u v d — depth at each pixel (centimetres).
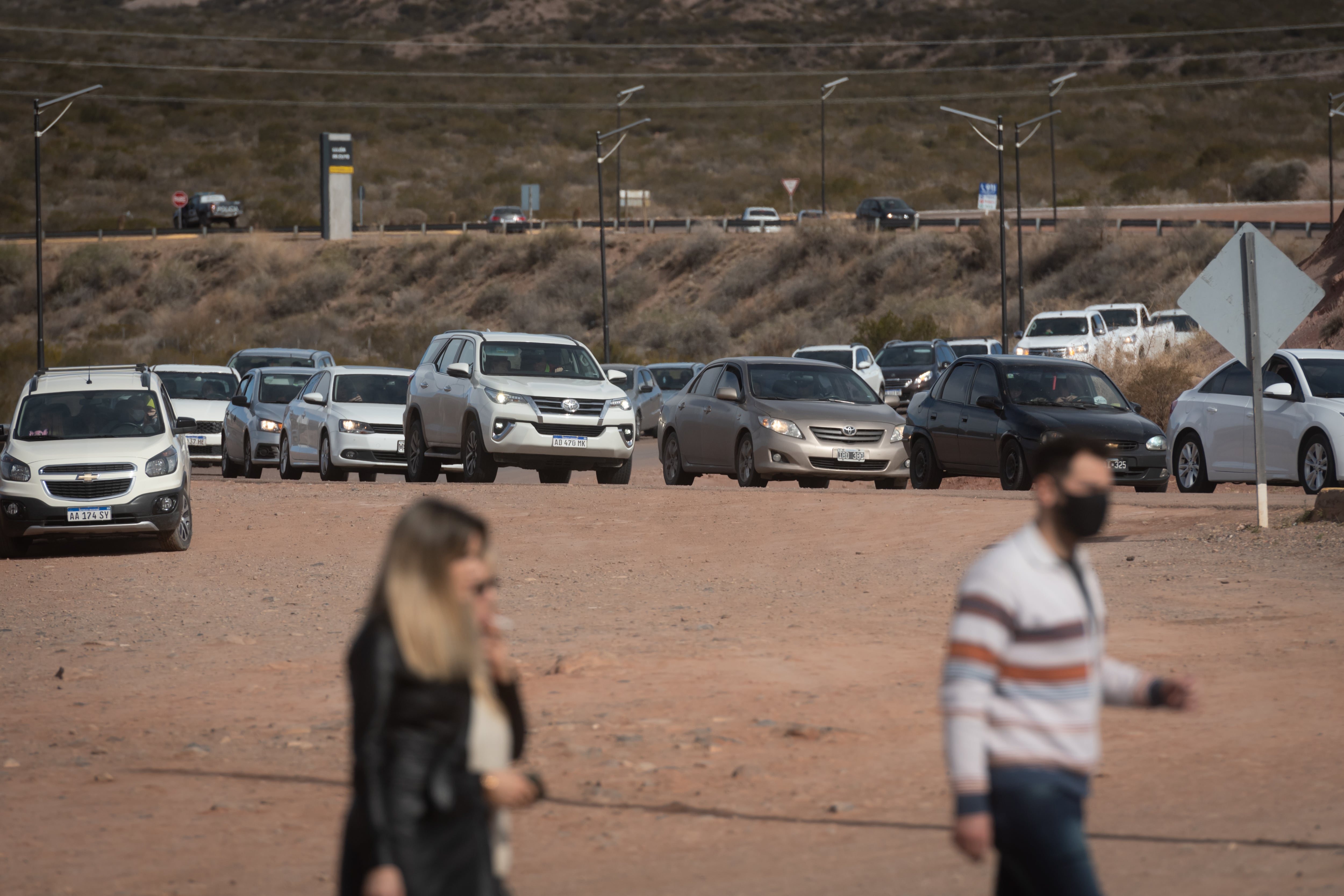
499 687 1446
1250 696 3428
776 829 2538
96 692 3844
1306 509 6244
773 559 5972
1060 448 1532
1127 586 4997
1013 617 1498
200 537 7056
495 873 1398
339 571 5997
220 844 2505
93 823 2641
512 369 9281
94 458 6588
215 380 13475
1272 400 7562
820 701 3484
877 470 8669
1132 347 15388
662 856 2397
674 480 9800
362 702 1357
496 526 7019
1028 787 1489
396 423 10494
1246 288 5819
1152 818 2541
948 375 9056
